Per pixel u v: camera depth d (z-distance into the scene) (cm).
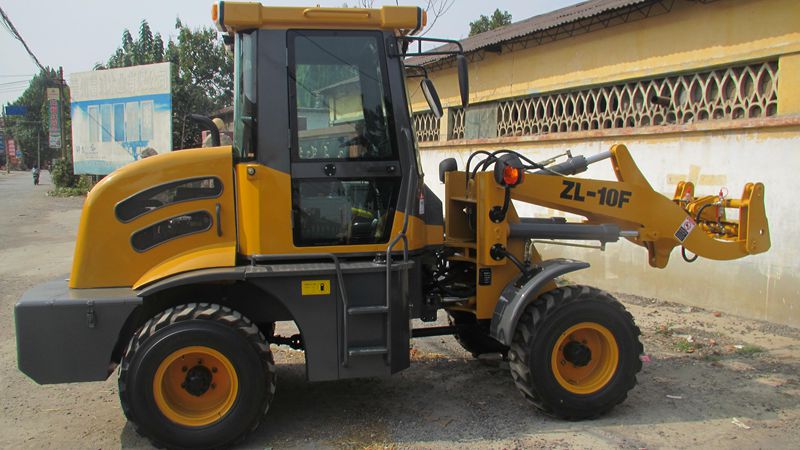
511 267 451
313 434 408
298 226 404
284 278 389
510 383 498
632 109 810
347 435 406
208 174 401
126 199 395
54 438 406
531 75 980
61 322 371
